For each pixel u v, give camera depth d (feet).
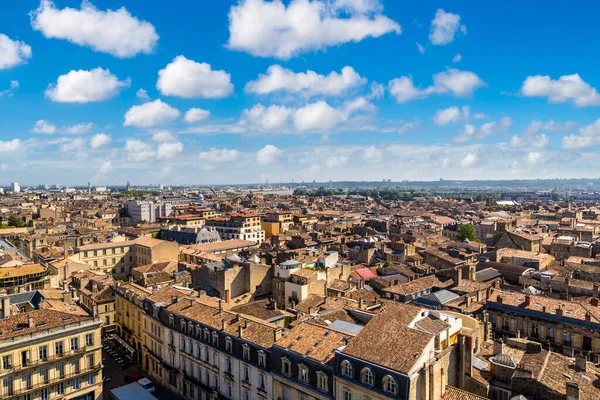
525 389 197.57
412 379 186.39
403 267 495.41
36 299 340.59
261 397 251.39
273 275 442.50
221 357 276.82
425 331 210.59
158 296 360.07
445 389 203.92
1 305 283.59
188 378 302.45
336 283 417.28
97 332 295.48
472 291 375.66
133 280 539.70
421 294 389.80
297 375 231.91
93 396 294.25
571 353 290.35
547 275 423.23
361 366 202.90
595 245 626.64
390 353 201.05
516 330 317.83
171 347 322.96
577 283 388.78
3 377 253.65
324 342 235.40
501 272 479.41
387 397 191.01
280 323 322.96
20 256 573.33
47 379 273.13
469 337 216.33
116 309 435.53
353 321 295.48
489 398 211.20
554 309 308.19
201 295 355.15
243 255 617.21
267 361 247.70
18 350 260.42
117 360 386.32
